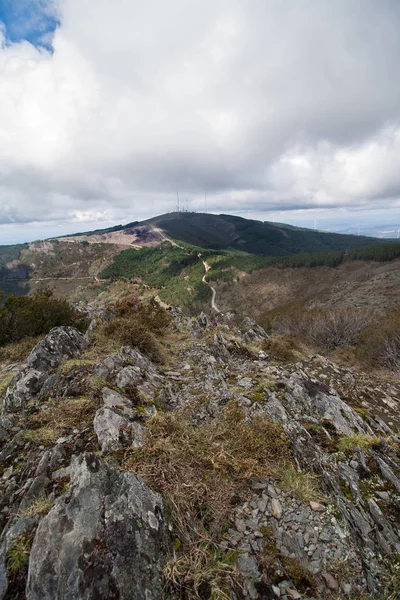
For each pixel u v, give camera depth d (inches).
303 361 456.4
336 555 110.3
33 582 90.4
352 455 166.7
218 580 96.1
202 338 459.5
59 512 108.7
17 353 469.1
